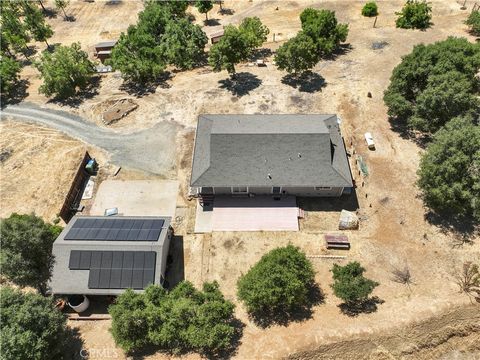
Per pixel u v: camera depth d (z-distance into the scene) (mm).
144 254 30672
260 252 35375
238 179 37469
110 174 43125
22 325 25516
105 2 81875
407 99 45594
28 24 64688
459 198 34438
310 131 38750
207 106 51031
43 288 32031
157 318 27344
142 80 56062
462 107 40312
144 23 62219
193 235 37000
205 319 27188
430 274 32656
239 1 80375
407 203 38344
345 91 51844
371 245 35219
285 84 54031
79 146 46469
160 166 43906
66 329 28641
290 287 27781
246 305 30188
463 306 30078
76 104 53188
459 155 33000
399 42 61031
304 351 27609
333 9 73875
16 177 43000
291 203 38844
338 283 29656
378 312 29953
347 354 27953
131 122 49594
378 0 75688
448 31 62844
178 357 27625
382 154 43250
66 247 30719
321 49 57656
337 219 37625
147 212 39219
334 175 37406
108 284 30078
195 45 57500
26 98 55188
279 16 73562
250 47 57969
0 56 61125
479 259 33438
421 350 29188
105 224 33750
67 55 53500
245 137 38281
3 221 29469
